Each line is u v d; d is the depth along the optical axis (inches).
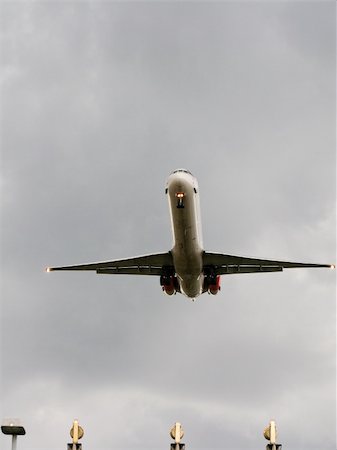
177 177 7583.7
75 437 4778.5
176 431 4827.8
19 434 4778.5
